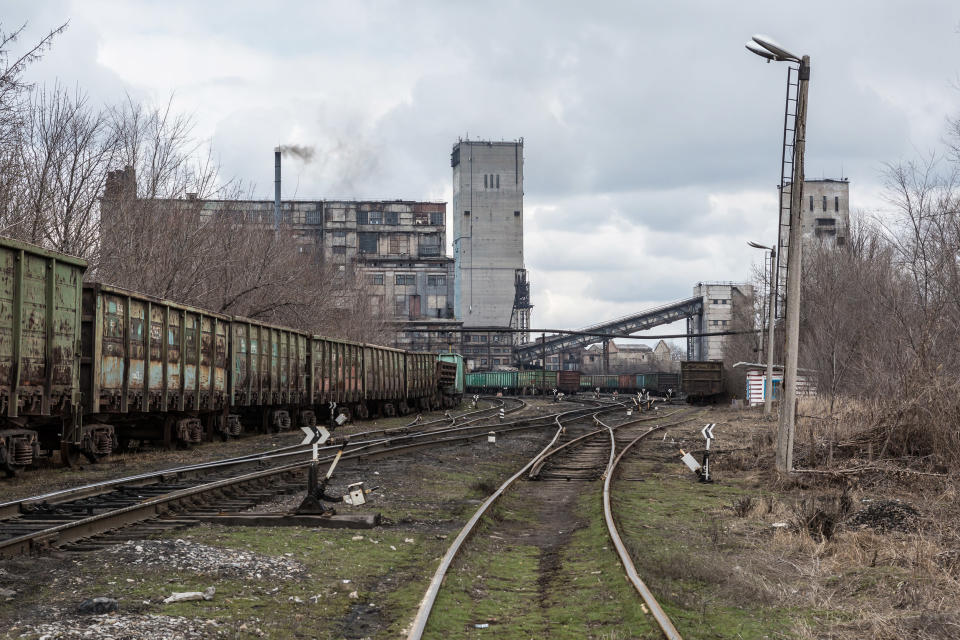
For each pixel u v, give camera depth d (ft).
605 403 224.33
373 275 529.45
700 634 23.95
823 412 109.70
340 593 28.07
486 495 53.26
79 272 57.47
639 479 63.16
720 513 46.83
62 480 51.85
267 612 25.25
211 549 32.07
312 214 534.78
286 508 43.45
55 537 32.09
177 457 67.97
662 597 27.25
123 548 31.35
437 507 47.98
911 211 91.50
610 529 38.09
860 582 30.42
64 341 55.52
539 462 69.72
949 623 24.50
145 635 22.06
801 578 31.45
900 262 100.01
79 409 57.62
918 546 34.17
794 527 40.45
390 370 144.66
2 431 50.60
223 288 140.67
